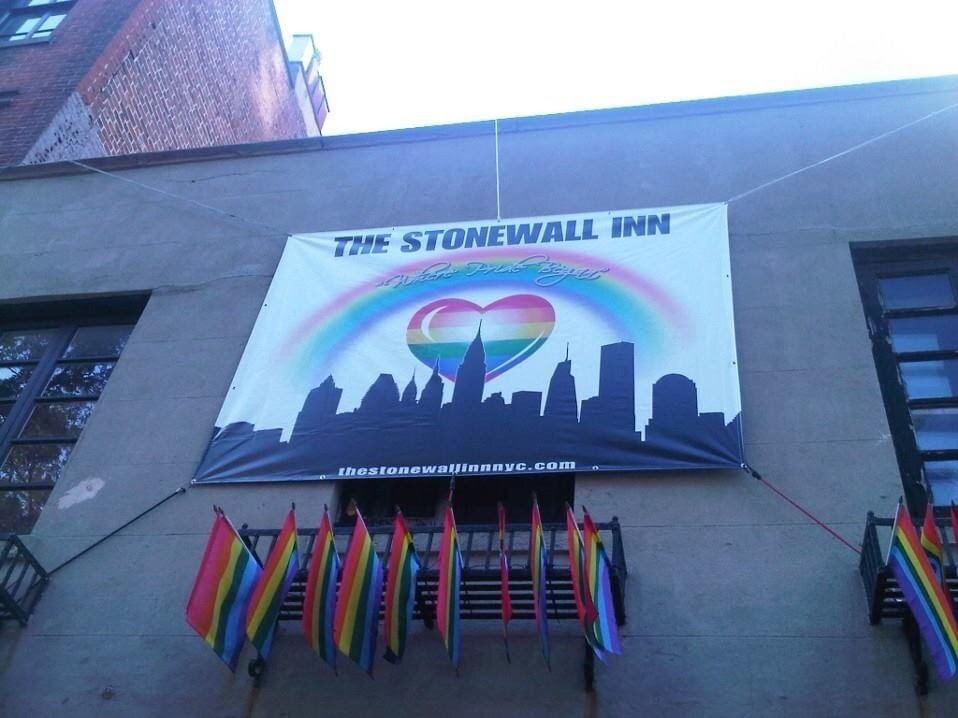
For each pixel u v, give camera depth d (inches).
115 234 424.8
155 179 447.8
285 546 253.3
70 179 460.8
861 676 241.4
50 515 320.2
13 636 288.4
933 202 351.3
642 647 255.1
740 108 404.8
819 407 299.6
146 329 378.0
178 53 713.6
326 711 256.4
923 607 222.4
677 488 289.3
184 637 280.2
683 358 315.9
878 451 286.7
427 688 255.9
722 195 372.8
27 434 361.1
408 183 414.6
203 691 266.4
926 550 234.5
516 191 396.8
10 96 584.1
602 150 405.1
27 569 301.7
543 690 250.5
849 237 345.4
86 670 276.8
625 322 331.0
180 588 292.5
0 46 639.1
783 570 265.9
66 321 406.6
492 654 259.1
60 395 373.1
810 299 329.4
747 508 281.1
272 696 262.1
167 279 397.1
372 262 377.7
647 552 276.1
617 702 246.1
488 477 307.9
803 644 249.8
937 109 383.9
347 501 310.7
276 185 429.7
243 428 330.3
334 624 236.4
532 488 305.4
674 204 374.0
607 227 367.6
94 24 648.4
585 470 294.2
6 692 275.1
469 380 324.8
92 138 588.4
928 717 232.2
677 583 267.7
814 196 362.9
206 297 385.1
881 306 332.8
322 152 440.8
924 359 317.1
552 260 359.9
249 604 252.8
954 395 307.7
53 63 613.0
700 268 343.0
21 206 452.1
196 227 418.6
